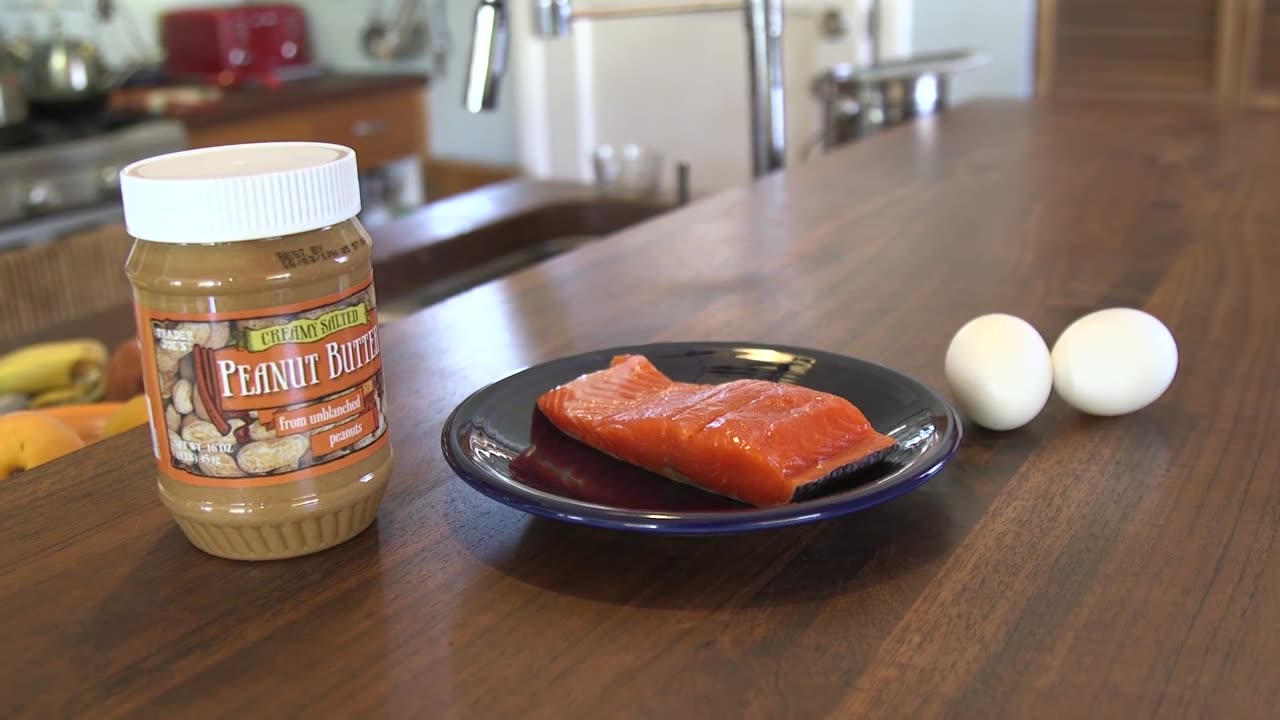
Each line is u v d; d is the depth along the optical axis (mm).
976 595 408
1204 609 397
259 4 2611
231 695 362
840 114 1478
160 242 402
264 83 2365
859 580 418
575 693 360
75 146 1839
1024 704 351
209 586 421
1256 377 598
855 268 808
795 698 355
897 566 427
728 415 468
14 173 1756
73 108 1936
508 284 785
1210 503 470
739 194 1052
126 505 482
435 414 567
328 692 363
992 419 531
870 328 684
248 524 420
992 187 1050
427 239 1069
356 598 412
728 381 558
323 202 410
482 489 425
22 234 1782
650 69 2531
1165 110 1431
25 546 450
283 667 375
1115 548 437
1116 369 537
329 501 427
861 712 348
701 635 388
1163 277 769
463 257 1104
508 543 447
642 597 410
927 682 361
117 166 1903
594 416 495
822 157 1214
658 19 2484
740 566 429
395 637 390
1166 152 1180
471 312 724
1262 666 367
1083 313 702
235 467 416
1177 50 2008
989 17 2150
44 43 1987
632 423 479
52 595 417
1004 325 537
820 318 704
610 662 375
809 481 444
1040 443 527
